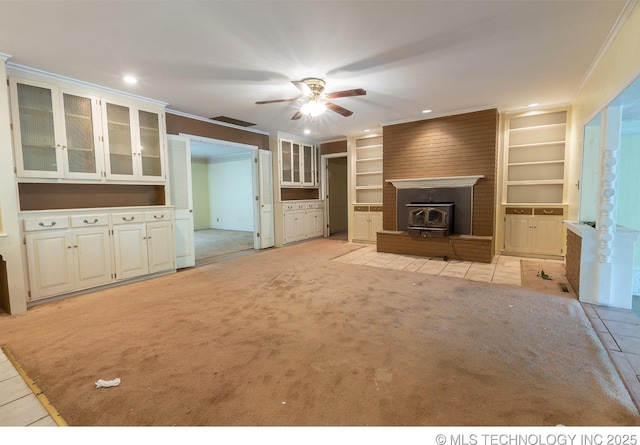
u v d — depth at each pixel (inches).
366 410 62.4
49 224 124.9
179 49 107.5
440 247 198.5
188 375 75.1
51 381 73.3
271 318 107.7
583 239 118.6
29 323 105.6
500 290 134.0
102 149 143.7
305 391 68.6
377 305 118.3
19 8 81.7
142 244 156.8
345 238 295.4
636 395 65.3
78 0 78.7
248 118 203.0
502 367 76.5
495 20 92.5
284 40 102.3
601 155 114.3
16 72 118.2
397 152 216.2
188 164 188.7
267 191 248.5
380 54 113.4
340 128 238.4
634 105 117.5
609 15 89.7
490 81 142.3
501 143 198.7
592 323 100.7
